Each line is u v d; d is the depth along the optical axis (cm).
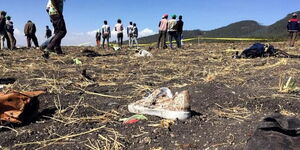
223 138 366
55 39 1071
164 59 1073
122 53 1345
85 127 419
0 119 420
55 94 557
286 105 488
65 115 461
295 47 1645
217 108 481
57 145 373
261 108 482
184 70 812
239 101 504
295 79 641
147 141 374
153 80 684
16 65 855
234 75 718
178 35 1714
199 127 404
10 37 1666
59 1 1041
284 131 300
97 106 496
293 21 1698
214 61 1002
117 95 562
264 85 610
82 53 1264
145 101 464
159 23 1683
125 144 371
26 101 438
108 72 780
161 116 441
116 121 439
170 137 381
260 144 293
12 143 378
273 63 896
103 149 362
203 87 573
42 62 923
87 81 659
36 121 441
